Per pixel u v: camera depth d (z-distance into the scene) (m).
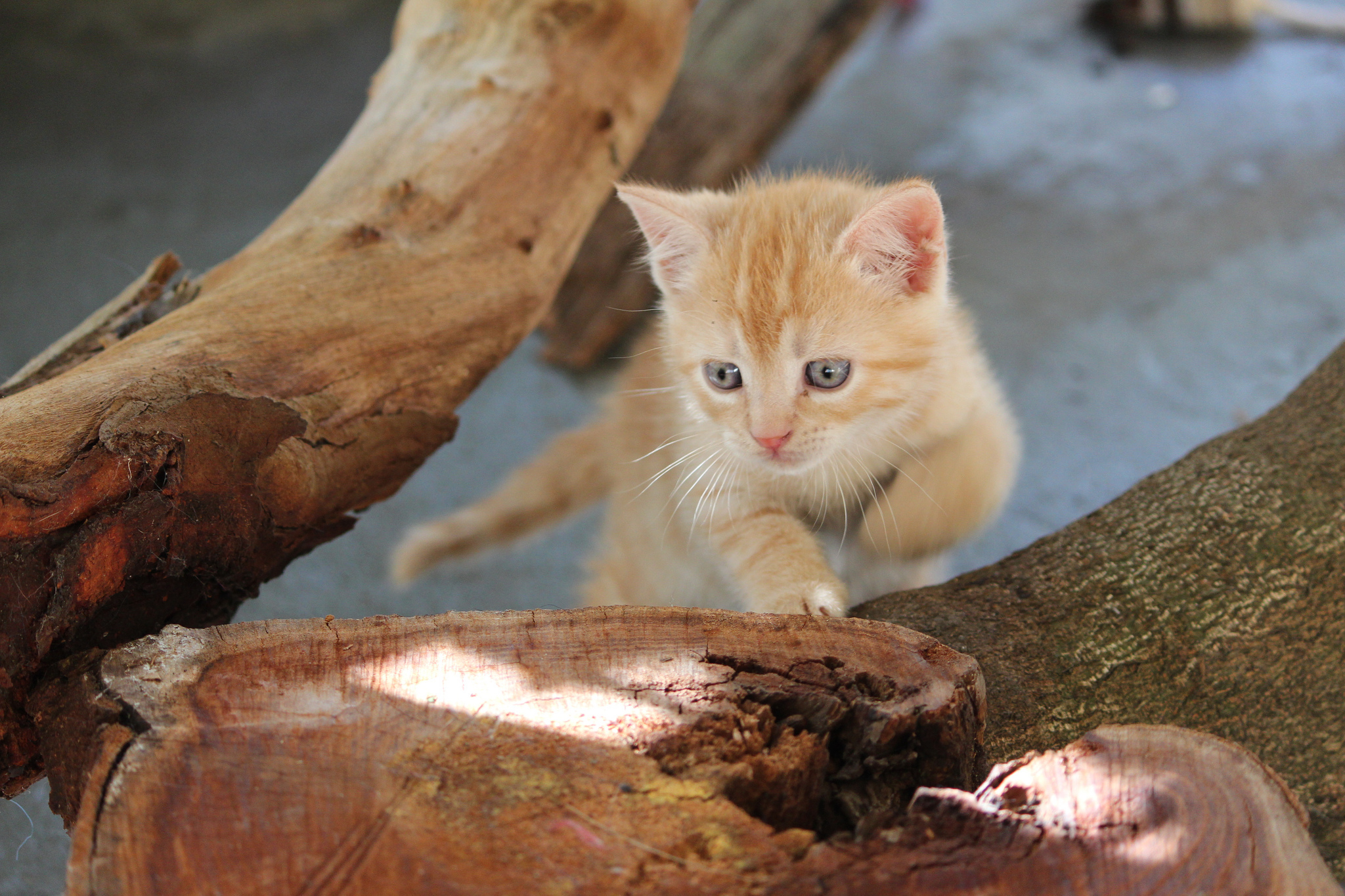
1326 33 1.10
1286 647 0.45
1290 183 0.86
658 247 0.52
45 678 0.43
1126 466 0.66
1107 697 0.44
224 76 1.09
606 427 0.59
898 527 0.51
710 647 0.42
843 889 0.38
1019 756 0.44
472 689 0.42
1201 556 0.46
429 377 0.49
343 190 0.50
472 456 0.69
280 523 0.46
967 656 0.42
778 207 0.51
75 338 0.48
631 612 0.43
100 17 1.19
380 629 0.43
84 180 0.92
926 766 0.42
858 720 0.42
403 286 0.49
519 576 0.64
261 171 0.93
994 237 0.83
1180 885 0.38
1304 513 0.46
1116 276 0.78
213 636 0.42
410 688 0.42
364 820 0.40
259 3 1.23
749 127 0.75
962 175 0.91
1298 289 0.75
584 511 0.61
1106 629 0.45
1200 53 1.07
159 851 0.40
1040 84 1.03
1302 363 0.69
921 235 0.50
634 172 0.73
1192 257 0.79
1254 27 1.11
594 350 0.74
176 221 0.87
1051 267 0.79
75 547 0.43
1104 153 0.92
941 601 0.46
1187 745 0.41
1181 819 0.40
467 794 0.40
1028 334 0.73
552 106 0.52
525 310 0.51
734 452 0.51
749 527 0.51
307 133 0.99
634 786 0.40
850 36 0.78
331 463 0.47
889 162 0.93
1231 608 0.45
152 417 0.44
